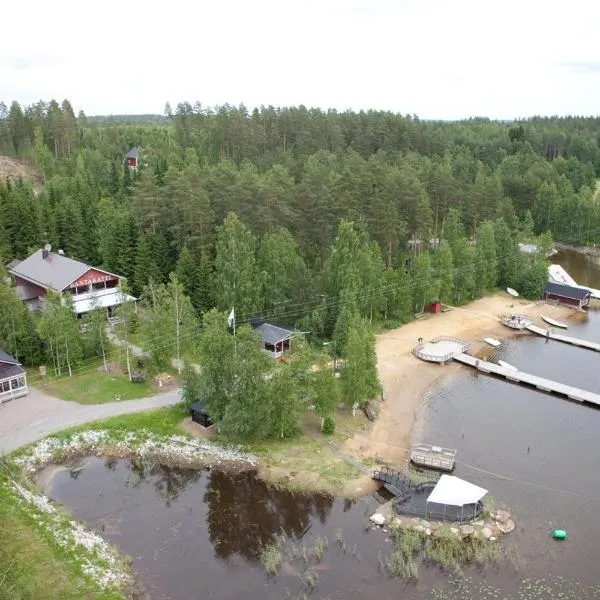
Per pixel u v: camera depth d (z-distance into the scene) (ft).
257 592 131.64
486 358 270.05
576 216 489.26
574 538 149.28
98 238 322.14
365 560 141.49
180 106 622.13
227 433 181.98
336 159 505.25
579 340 291.58
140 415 194.59
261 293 268.82
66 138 557.33
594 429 207.21
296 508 161.07
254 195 305.12
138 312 259.19
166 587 132.16
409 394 229.86
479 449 191.93
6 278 262.88
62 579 127.95
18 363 201.67
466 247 342.85
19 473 163.32
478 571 138.10
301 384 191.52
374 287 291.58
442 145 647.97
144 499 163.73
